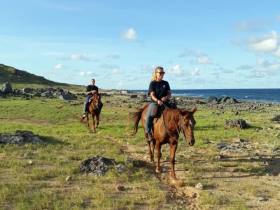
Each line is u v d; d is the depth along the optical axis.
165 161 16.56
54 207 10.27
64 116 37.91
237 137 23.81
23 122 33.41
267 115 41.88
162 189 12.57
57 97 70.69
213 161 16.78
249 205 11.11
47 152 17.70
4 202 10.71
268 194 12.24
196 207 10.98
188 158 17.30
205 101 82.44
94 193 11.57
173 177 13.58
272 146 20.66
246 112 48.78
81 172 14.10
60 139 21.28
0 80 133.38
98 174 13.80
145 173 14.25
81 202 10.72
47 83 151.88
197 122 32.06
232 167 15.70
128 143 21.25
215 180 13.75
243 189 12.72
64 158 16.52
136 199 11.15
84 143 20.25
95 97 27.16
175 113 13.16
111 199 11.12
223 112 47.09
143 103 64.56
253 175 14.52
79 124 31.86
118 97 88.19
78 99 69.94
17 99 61.41
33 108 44.69
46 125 31.19
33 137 19.86
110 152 18.09
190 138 12.44
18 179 12.98
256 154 18.41
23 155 16.69
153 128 14.27
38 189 12.05
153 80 14.50
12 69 149.88
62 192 11.80
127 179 13.27
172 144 13.57
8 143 18.72
